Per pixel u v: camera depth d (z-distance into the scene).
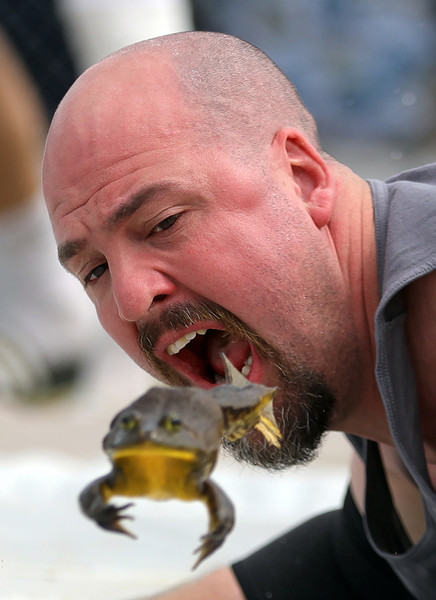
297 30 15.06
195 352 4.43
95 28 11.93
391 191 4.54
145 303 4.18
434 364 4.20
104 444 2.50
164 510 7.80
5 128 10.62
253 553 5.53
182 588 5.41
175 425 2.46
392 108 15.76
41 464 8.82
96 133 4.28
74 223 4.33
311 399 4.33
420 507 4.96
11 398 10.93
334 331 4.35
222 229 4.20
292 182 4.45
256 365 4.32
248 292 4.20
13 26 11.11
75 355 11.05
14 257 10.82
